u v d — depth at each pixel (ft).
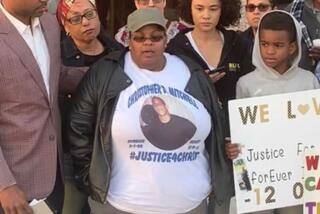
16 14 10.77
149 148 11.12
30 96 10.81
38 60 11.01
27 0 10.62
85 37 13.37
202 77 11.75
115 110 11.12
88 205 13.08
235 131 11.90
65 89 12.39
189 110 11.23
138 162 11.18
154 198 11.21
